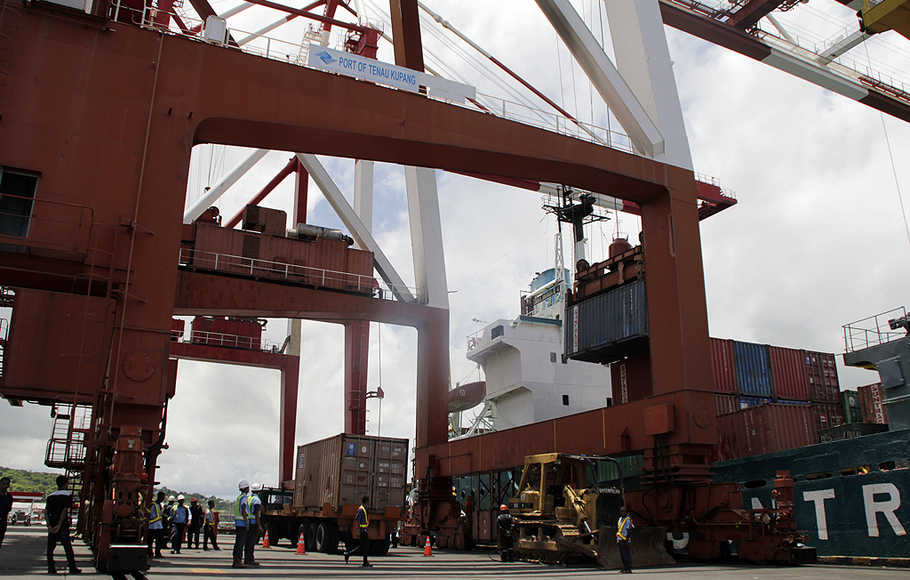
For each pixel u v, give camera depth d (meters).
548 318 48.34
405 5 31.39
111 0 18.41
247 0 40.75
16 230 16.05
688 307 25.50
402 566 18.62
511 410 47.12
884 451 20.39
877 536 20.16
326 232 38.19
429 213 39.62
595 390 46.75
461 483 41.56
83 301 16.05
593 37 27.06
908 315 21.72
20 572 11.54
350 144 21.80
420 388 37.53
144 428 16.08
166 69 18.36
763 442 25.89
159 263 16.91
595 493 19.19
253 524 15.80
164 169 17.56
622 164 25.91
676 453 23.62
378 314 36.59
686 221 26.70
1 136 16.09
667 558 20.09
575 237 54.25
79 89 17.12
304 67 20.53
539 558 20.91
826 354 35.56
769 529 20.67
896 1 22.33
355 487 24.83
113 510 12.18
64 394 19.05
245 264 35.00
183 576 12.11
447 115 22.75
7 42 16.55
